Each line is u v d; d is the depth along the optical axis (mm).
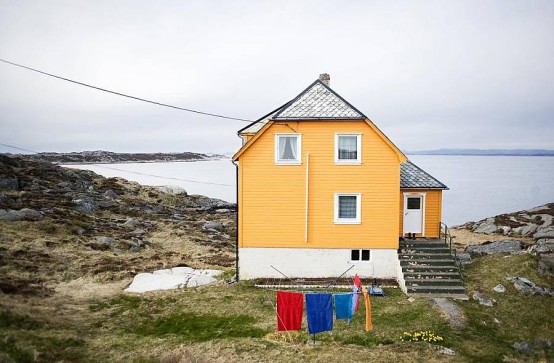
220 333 16406
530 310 18406
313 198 22156
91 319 17594
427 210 23516
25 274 22547
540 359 14992
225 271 25625
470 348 15219
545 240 29438
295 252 22375
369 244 22188
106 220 40281
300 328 15953
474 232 42094
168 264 27500
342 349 14938
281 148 22156
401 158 21672
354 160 21938
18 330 14789
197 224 46438
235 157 22125
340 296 15336
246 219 22391
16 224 31406
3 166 52094
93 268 25016
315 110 21812
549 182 130500
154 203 57375
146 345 15203
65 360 13367
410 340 15594
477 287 20453
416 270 21094
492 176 157125
